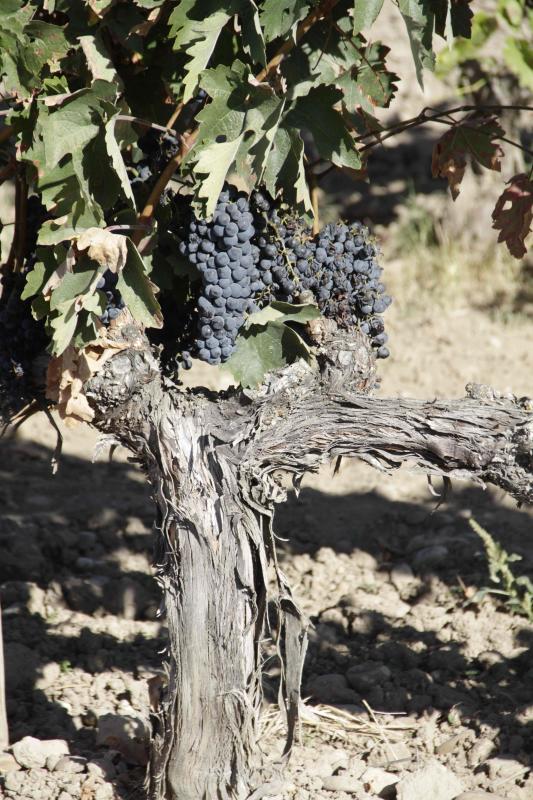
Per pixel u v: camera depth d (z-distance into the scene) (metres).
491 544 5.78
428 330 10.84
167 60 3.56
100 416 3.53
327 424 3.55
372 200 13.34
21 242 3.83
